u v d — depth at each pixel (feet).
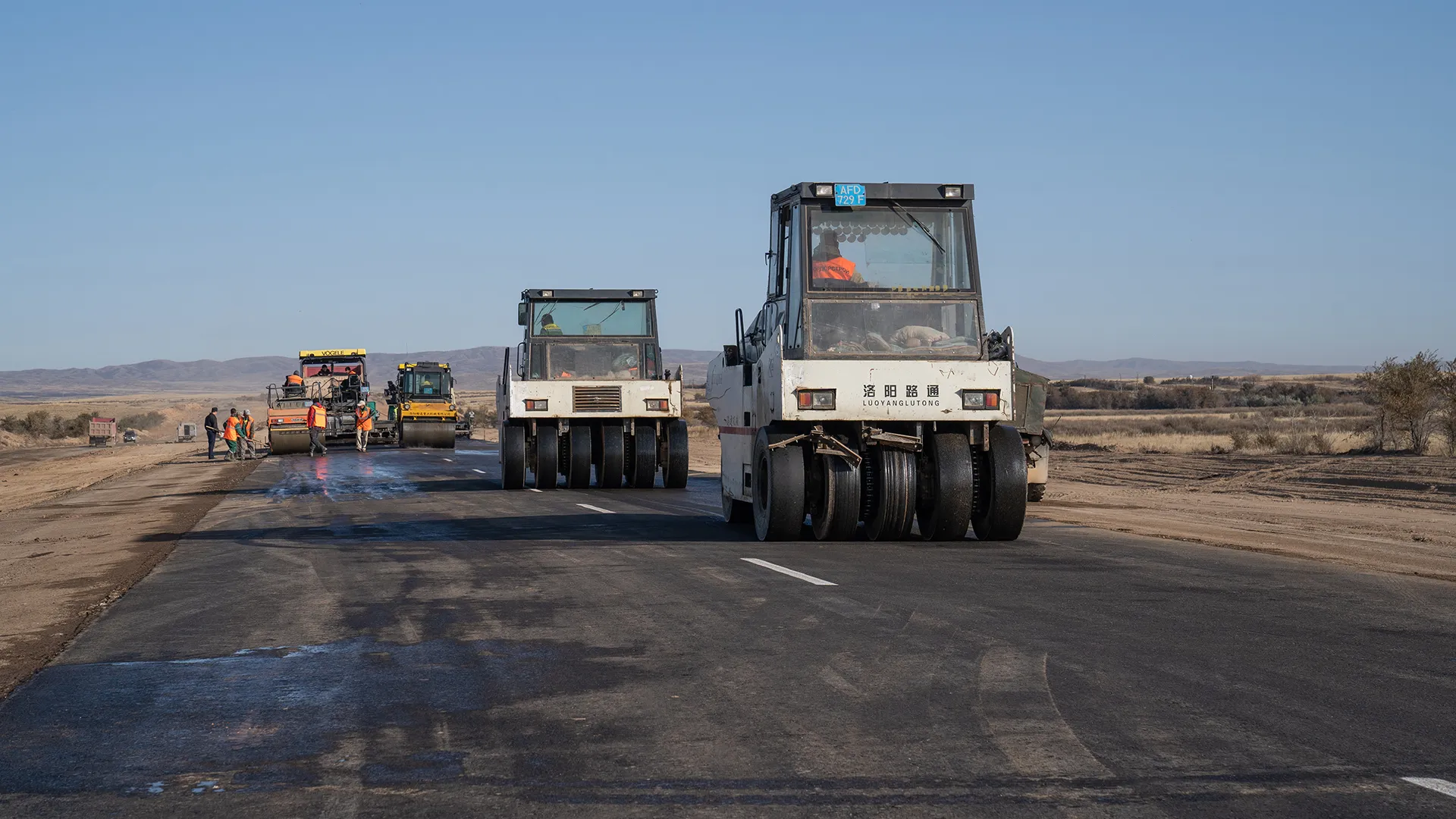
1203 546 45.98
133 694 23.18
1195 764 17.60
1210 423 194.90
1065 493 76.69
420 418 172.96
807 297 45.03
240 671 25.04
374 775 17.71
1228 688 22.24
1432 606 31.42
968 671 23.75
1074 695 21.77
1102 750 18.34
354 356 173.78
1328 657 24.93
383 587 36.63
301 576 39.75
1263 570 38.60
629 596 33.63
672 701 21.74
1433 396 108.88
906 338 45.42
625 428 82.43
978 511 47.03
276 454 152.97
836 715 20.57
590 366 82.89
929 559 41.32
